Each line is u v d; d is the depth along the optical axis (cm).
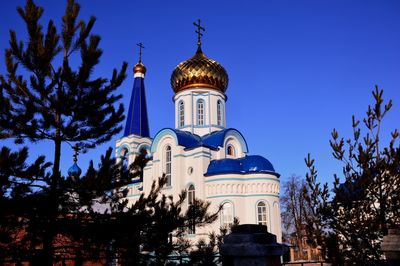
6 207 922
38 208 972
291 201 5459
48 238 1008
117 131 1237
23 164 959
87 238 1038
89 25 1259
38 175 996
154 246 1076
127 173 1106
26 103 1102
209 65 4372
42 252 998
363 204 796
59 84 1141
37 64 1121
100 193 1070
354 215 796
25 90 1136
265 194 3419
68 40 1231
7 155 930
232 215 3319
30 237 984
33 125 1106
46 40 1133
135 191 4162
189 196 3600
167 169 3847
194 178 3612
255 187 3431
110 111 1205
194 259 1183
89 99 1128
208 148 3731
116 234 1030
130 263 1072
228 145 4038
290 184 5556
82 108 1127
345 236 803
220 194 3400
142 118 4862
